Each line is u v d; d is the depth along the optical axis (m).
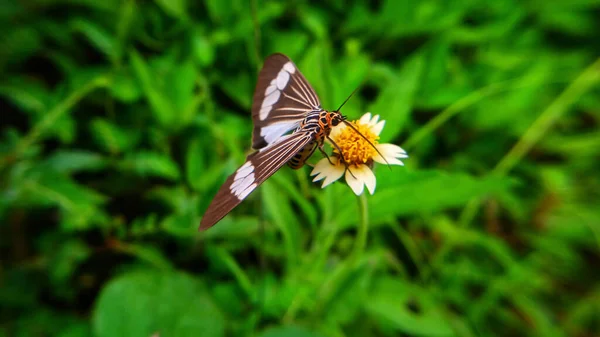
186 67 0.23
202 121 0.23
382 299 0.22
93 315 0.21
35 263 0.22
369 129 0.18
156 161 0.22
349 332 0.22
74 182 0.22
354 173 0.18
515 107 0.25
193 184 0.22
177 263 0.22
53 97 0.23
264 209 0.22
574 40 0.29
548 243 0.25
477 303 0.24
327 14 0.25
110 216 0.23
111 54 0.23
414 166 0.24
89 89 0.23
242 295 0.22
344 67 0.24
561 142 0.26
